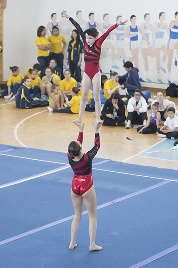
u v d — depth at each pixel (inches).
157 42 822.5
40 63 868.0
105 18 874.1
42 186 350.9
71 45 866.8
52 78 741.9
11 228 274.4
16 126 577.6
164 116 582.2
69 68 884.0
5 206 309.6
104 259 235.6
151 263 230.1
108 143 506.3
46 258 236.1
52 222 283.7
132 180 369.7
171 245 251.4
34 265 228.1
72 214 297.0
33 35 962.7
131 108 585.6
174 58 810.8
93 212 247.4
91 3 886.4
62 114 661.9
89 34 280.2
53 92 693.3
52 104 683.4
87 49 284.5
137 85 732.7
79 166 242.1
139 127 561.3
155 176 383.2
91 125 591.8
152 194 337.1
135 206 311.7
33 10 951.0
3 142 498.9
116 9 856.9
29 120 615.2
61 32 933.2
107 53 884.6
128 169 402.0
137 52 848.9
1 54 891.4
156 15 813.2
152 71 842.2
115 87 674.2
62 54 900.6
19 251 243.3
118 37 863.7
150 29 825.5
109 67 889.5
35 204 313.7
